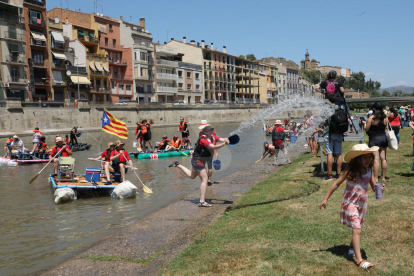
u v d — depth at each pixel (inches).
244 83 4116.6
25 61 1865.2
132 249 203.5
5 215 304.0
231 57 3796.8
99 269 177.6
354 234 150.0
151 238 220.7
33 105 1665.8
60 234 254.2
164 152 727.7
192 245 189.0
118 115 2086.6
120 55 2591.0
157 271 167.3
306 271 145.1
